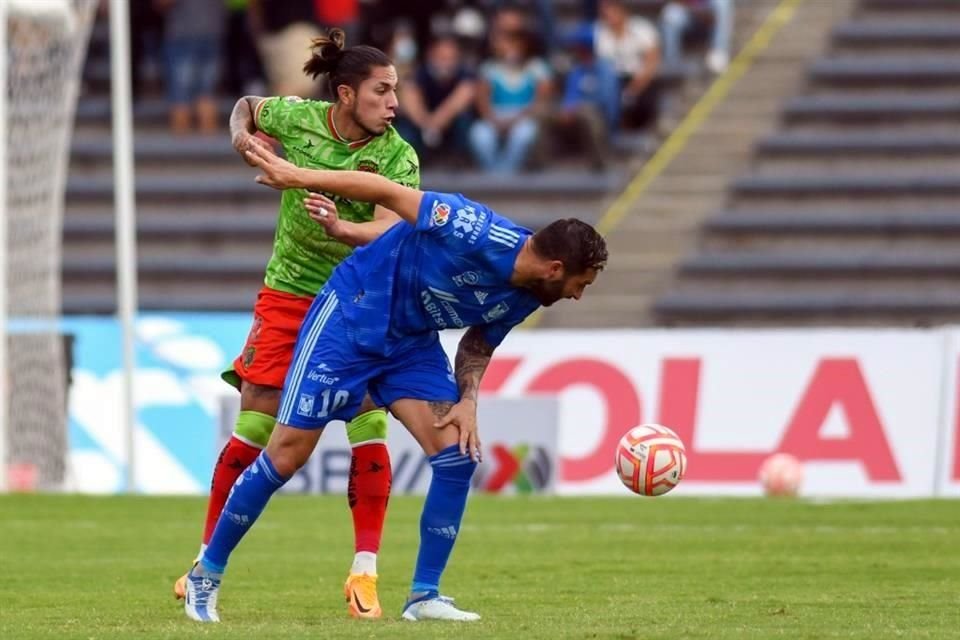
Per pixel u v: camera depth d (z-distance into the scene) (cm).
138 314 7262
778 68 7994
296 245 2389
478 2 7781
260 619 2200
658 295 6956
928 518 4012
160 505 4403
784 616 2216
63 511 4228
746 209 7350
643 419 5181
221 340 5544
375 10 7669
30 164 5269
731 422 5141
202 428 5428
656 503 4491
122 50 5016
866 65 7862
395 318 2095
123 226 5028
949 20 8169
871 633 2009
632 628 2039
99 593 2598
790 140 7525
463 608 2345
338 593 2608
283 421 2127
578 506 4394
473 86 7550
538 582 2748
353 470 2311
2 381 4794
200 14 7900
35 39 5269
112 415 5431
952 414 5028
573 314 6888
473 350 2152
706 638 1941
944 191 7244
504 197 7425
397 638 1917
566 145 7612
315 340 2116
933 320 6712
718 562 3073
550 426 4778
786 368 5144
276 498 4569
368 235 2169
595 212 7350
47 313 5247
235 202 7838
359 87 2302
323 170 2111
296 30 7300
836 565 3005
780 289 6988
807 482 5072
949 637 1977
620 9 7662
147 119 8169
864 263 6950
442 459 2128
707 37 8162
